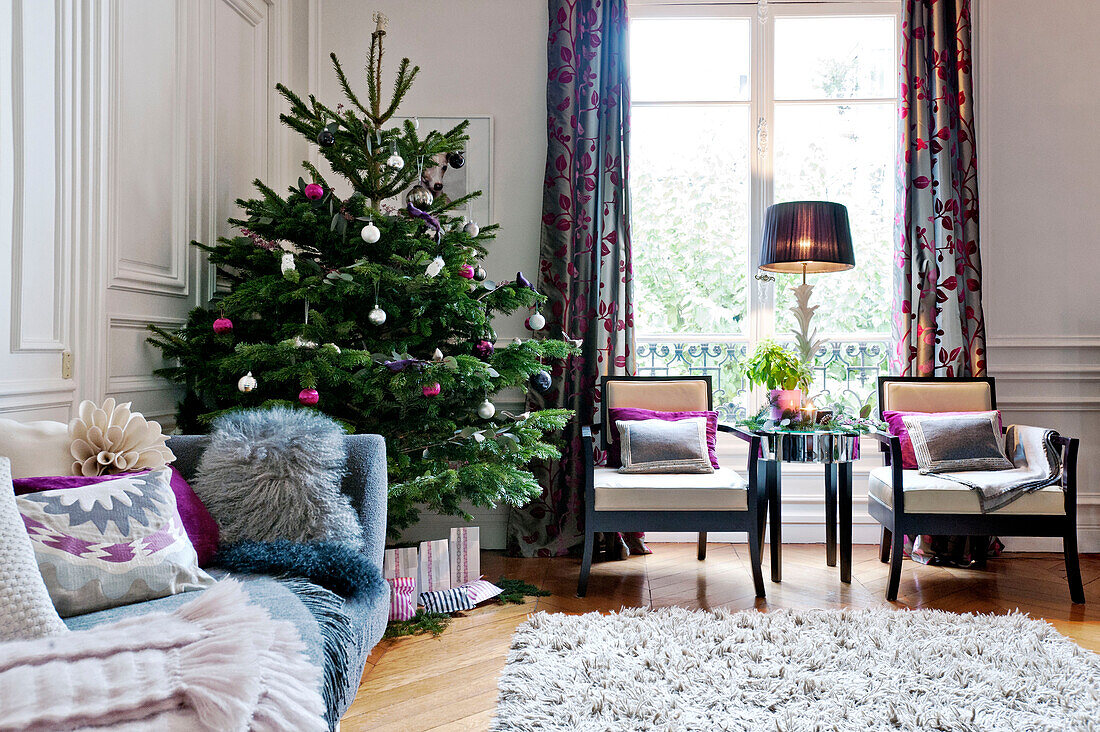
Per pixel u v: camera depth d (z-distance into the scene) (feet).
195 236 9.12
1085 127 11.23
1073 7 11.23
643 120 12.07
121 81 7.58
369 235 7.45
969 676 6.14
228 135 9.95
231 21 10.00
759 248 11.82
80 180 7.00
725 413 12.00
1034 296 11.27
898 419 9.90
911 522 8.59
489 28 11.61
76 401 6.97
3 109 6.06
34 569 3.66
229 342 7.69
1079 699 5.72
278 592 4.29
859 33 11.82
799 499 11.63
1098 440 11.21
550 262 11.07
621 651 6.73
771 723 5.38
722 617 7.70
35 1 6.40
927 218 10.88
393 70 11.66
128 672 2.87
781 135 11.92
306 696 3.12
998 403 11.27
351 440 5.73
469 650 7.09
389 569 7.93
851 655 6.56
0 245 6.03
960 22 10.93
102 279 7.27
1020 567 10.19
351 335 8.42
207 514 4.96
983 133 11.25
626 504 8.67
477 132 11.60
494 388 8.46
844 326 11.87
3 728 2.50
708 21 11.96
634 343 11.29
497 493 7.96
